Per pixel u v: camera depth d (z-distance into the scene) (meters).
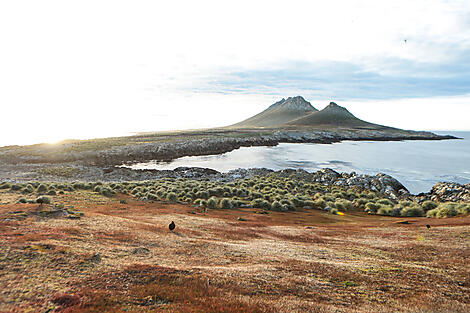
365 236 22.72
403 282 11.75
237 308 8.49
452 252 16.22
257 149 149.38
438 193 52.56
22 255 11.06
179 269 11.88
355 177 65.50
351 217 34.44
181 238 18.73
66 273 10.20
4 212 18.88
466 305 9.34
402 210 35.44
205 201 38.19
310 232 24.47
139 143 128.75
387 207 37.53
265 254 16.28
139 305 8.46
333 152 137.38
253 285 10.79
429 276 12.47
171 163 98.56
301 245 19.44
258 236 22.20
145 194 41.91
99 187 41.56
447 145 195.88
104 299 8.58
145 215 27.50
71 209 24.23
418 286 11.28
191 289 9.85
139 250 14.47
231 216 31.27
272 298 9.65
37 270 10.02
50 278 9.60
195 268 12.32
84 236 15.55
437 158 115.75
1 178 60.16
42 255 11.40
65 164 82.19
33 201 25.81
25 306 7.68
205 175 75.00
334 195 50.03
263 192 49.34
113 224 19.97
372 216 35.41
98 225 18.94
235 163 100.62
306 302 9.34
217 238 20.38
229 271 12.26
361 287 11.16
